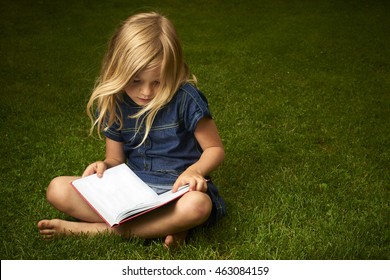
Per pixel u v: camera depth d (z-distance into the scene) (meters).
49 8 11.96
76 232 3.22
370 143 4.89
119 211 2.97
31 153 4.54
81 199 3.29
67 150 4.62
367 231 3.36
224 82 6.74
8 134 4.95
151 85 3.08
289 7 12.49
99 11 11.95
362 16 11.44
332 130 5.19
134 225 3.18
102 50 8.58
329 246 3.17
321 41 9.20
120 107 3.37
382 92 6.52
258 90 6.46
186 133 3.37
